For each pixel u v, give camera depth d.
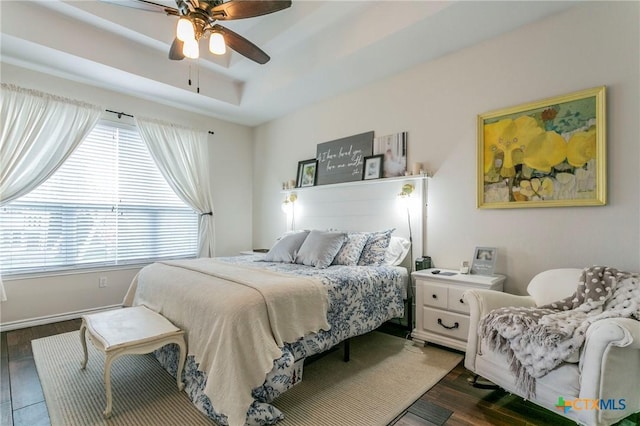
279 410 1.80
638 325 1.41
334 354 2.57
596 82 2.26
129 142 3.96
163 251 4.23
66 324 3.30
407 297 3.08
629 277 1.84
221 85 4.13
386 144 3.48
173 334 1.92
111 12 2.98
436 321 2.65
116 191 3.85
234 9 2.12
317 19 2.96
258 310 1.75
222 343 1.64
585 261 2.29
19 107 3.13
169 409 1.80
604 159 2.20
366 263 3.05
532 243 2.53
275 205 4.84
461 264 2.91
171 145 4.24
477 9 2.36
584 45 2.30
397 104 3.40
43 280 3.33
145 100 4.07
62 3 2.76
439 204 3.07
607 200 2.20
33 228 3.30
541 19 2.49
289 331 1.88
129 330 1.92
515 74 2.62
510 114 2.63
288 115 4.62
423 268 2.97
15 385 2.06
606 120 2.21
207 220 4.53
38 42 2.78
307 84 3.66
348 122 3.86
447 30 2.62
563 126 2.38
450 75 3.00
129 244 3.94
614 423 1.51
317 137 4.21
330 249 2.97
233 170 5.01
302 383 2.11
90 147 3.67
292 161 4.56
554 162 2.41
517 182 2.59
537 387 1.60
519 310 1.85
